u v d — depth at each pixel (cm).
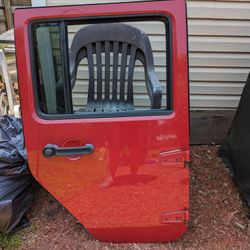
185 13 164
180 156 179
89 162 182
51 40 172
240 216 232
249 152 234
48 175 185
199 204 243
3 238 211
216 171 277
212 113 317
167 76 173
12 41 298
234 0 280
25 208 223
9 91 289
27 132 177
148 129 175
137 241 207
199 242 211
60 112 179
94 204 192
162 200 190
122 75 231
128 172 183
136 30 226
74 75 220
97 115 176
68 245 208
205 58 300
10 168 209
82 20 170
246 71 305
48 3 280
